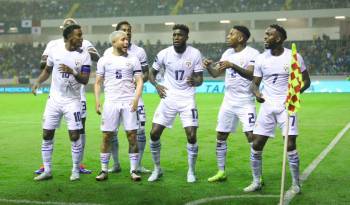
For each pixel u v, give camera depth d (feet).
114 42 42.39
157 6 297.74
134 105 42.09
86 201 35.99
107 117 42.52
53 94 42.78
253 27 275.80
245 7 273.95
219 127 43.39
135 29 302.86
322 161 53.26
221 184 41.98
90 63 42.65
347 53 248.52
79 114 42.75
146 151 60.59
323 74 223.10
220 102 155.53
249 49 43.14
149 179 43.19
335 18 271.08
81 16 292.81
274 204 35.35
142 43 284.20
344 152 59.21
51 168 46.47
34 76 264.93
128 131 42.83
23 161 54.03
